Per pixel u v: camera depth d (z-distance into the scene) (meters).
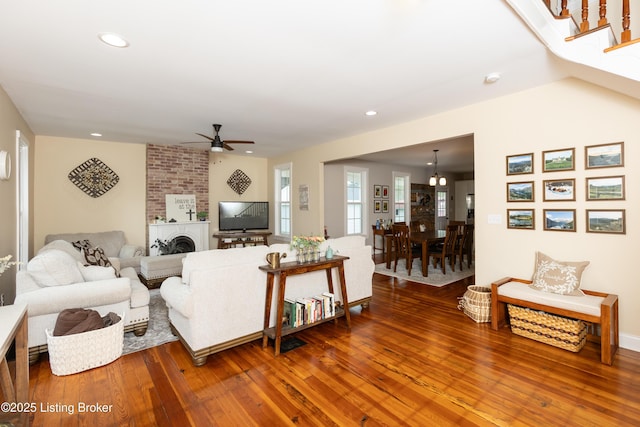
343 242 3.64
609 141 2.68
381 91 3.17
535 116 3.10
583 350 2.62
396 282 5.05
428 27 2.03
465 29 2.06
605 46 2.13
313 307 2.98
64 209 5.26
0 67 2.56
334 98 3.38
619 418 1.79
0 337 1.40
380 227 7.38
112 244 5.32
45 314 2.49
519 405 1.92
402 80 2.90
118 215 5.73
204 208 6.54
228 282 2.59
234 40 2.17
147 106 3.60
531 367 2.36
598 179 2.74
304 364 2.46
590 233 2.80
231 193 7.23
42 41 2.16
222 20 1.93
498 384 2.15
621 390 2.05
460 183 10.86
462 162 8.33
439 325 3.24
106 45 2.22
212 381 2.22
